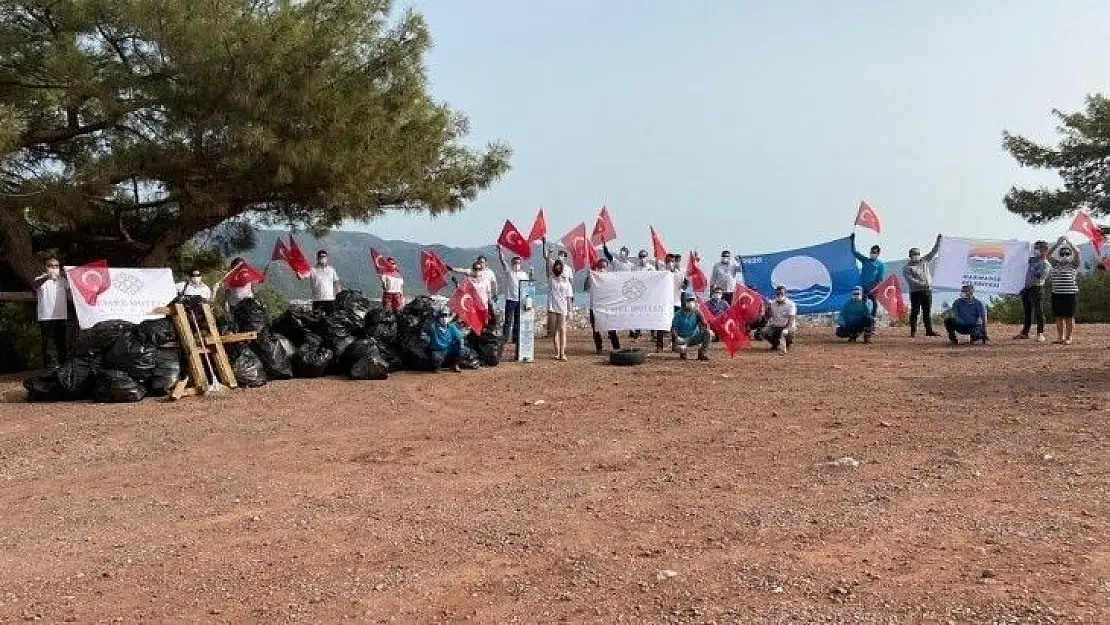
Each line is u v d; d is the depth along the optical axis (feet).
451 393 40.98
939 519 20.20
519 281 54.13
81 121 51.19
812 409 34.78
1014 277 65.62
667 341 63.62
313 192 54.03
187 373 41.34
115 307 47.24
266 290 70.90
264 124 48.47
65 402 39.11
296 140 49.57
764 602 15.74
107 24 47.98
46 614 16.12
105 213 58.54
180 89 48.21
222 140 48.65
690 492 23.39
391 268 60.49
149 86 47.70
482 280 51.80
